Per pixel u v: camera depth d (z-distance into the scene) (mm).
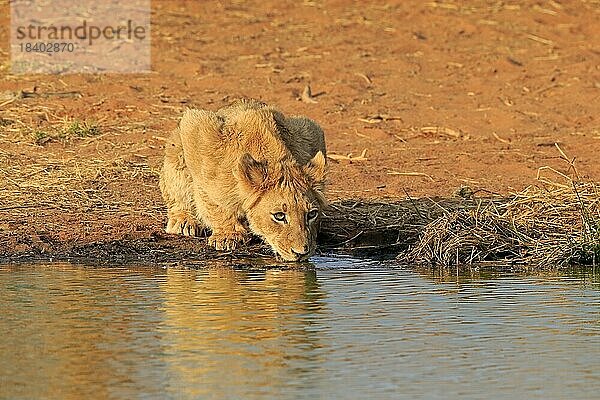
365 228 14203
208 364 8164
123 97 22391
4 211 15164
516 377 7859
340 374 7922
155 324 9328
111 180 17156
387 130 20703
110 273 11805
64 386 7664
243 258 12883
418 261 12789
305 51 26969
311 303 10211
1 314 9719
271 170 12336
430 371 7988
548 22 29875
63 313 9750
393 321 9508
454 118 21531
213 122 12945
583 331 9172
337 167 18109
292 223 12234
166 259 12781
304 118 13820
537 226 13680
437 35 28625
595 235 13008
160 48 26844
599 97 23016
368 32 28844
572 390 7574
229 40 27906
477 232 13188
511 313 9836
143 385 7672
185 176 13852
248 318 9570
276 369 8039
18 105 21641
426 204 15406
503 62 25734
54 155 18625
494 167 18062
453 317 9656
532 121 21391
